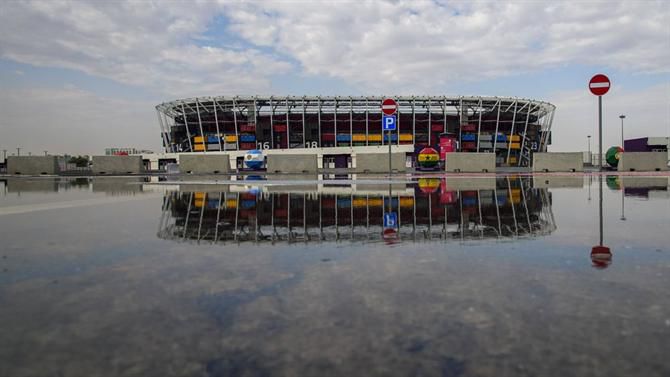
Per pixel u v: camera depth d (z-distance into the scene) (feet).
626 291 5.78
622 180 39.83
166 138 277.44
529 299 5.50
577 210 15.80
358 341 4.26
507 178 47.16
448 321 4.77
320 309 5.22
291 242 10.00
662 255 8.09
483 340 4.25
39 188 34.71
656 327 4.52
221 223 13.33
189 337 4.40
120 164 84.23
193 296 5.77
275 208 17.78
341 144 262.88
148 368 3.73
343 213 15.85
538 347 4.07
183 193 27.22
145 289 6.10
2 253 8.66
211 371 3.66
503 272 6.91
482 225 12.42
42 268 7.37
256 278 6.68
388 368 3.67
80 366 3.77
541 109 269.44
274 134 261.24
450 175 59.26
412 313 5.03
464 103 255.50
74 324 4.76
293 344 4.21
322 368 3.70
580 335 4.33
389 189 29.40
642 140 189.37
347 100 250.37
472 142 260.62
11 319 4.91
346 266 7.48
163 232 11.51
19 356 3.97
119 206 18.81
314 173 79.82
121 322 4.82
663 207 16.56
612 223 12.37
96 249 9.11
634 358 3.81
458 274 6.82
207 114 258.78
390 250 8.94
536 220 13.28
